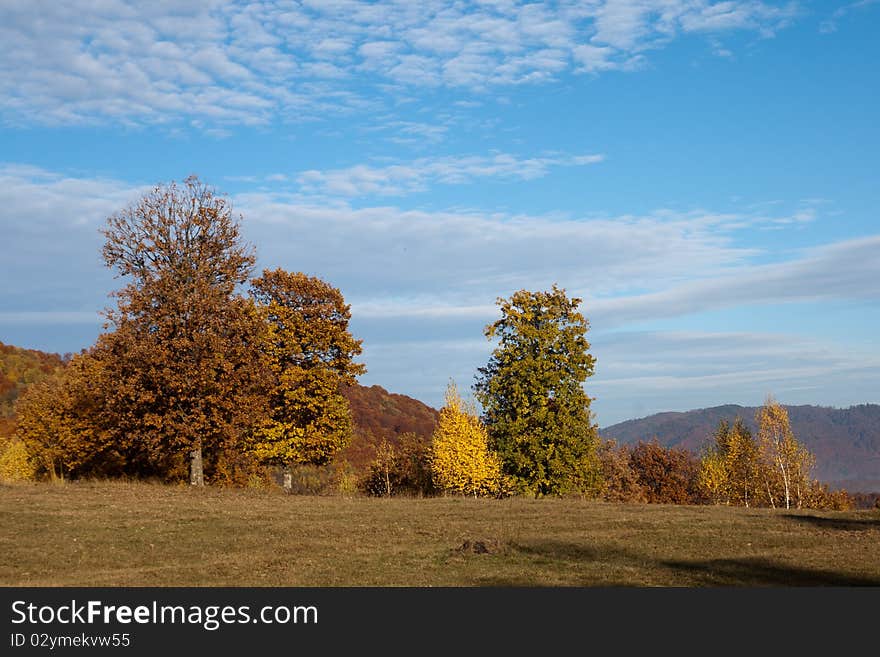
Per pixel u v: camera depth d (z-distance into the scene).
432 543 23.95
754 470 72.19
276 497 38.03
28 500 31.48
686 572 19.23
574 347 49.66
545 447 48.59
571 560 21.00
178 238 43.41
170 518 27.97
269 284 49.91
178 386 40.16
